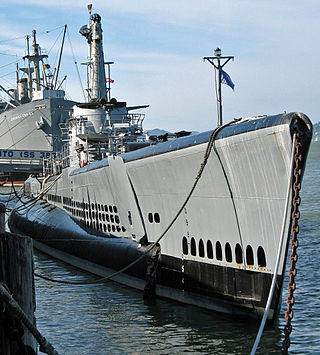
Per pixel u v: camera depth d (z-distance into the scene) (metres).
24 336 7.95
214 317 13.66
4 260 7.92
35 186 43.62
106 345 12.23
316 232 28.59
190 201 14.50
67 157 30.36
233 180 12.65
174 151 14.70
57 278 20.75
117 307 15.40
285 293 16.34
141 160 16.55
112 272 19.28
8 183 80.31
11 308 7.06
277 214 11.52
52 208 31.66
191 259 14.77
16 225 36.75
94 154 26.11
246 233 12.57
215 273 13.79
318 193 49.00
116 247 19.06
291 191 10.85
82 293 17.44
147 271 16.36
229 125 12.83
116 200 19.45
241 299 12.88
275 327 12.52
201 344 11.84
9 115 80.62
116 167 18.50
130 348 11.96
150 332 12.88
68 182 28.30
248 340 11.87
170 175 15.22
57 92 75.62
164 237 16.20
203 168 13.31
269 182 11.54
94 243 21.33
